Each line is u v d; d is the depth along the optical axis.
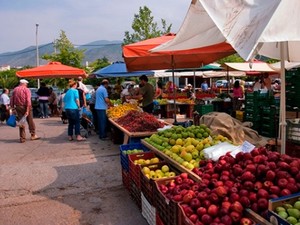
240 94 14.49
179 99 16.98
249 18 2.72
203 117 5.98
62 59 26.78
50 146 9.05
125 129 7.38
